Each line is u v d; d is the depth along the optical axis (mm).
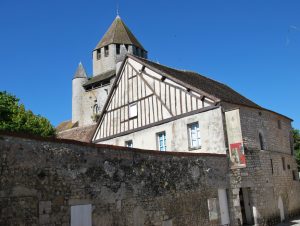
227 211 14414
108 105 21844
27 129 20047
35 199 8555
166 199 11922
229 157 15414
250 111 16844
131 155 11148
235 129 15586
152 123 18766
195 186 13164
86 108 50719
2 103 19953
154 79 19203
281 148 19109
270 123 18500
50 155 9047
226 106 16281
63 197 9133
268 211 16281
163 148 18250
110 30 53062
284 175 18625
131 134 19844
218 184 14258
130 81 20609
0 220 7840
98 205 9930
